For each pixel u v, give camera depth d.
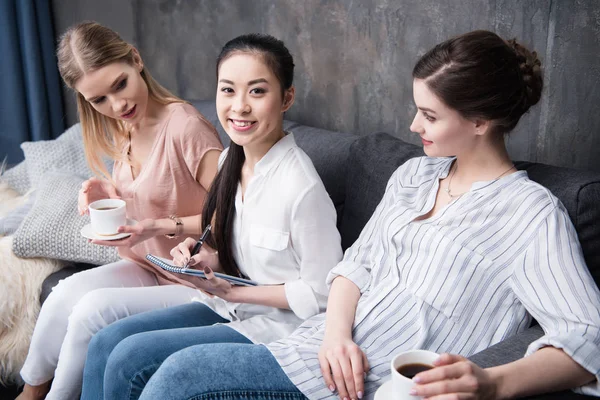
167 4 2.80
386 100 2.11
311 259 1.47
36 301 2.05
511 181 1.26
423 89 1.26
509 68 1.22
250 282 1.51
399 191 1.43
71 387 1.68
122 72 1.72
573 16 1.61
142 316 1.58
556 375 1.04
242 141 1.49
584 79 1.62
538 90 1.29
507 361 1.10
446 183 1.36
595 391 1.05
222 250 1.60
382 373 1.21
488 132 1.27
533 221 1.20
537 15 1.68
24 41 3.01
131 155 1.91
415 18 1.95
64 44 1.72
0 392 2.10
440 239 1.26
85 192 1.85
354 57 2.16
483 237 1.24
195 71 2.79
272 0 2.37
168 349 1.40
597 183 1.30
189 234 1.78
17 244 2.07
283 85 1.49
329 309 1.35
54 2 3.10
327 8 2.19
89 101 1.76
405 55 2.01
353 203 1.75
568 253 1.15
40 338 1.76
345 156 1.85
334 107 2.28
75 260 2.08
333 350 1.20
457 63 1.21
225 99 1.48
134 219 1.89
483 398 1.00
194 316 1.61
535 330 1.20
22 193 2.59
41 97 3.09
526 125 1.79
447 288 1.24
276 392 1.19
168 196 1.83
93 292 1.69
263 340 1.47
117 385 1.38
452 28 1.87
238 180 1.58
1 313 2.01
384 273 1.37
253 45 1.45
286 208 1.47
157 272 1.91
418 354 1.04
